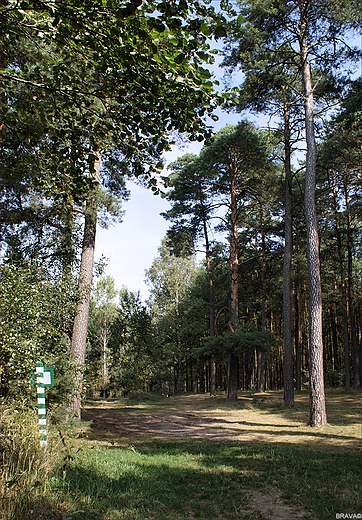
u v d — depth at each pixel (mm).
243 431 13062
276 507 5023
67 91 5379
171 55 4438
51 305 8766
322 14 14750
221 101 5176
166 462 7605
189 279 45438
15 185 11297
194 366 50375
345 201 25188
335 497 5316
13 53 6457
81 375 9484
